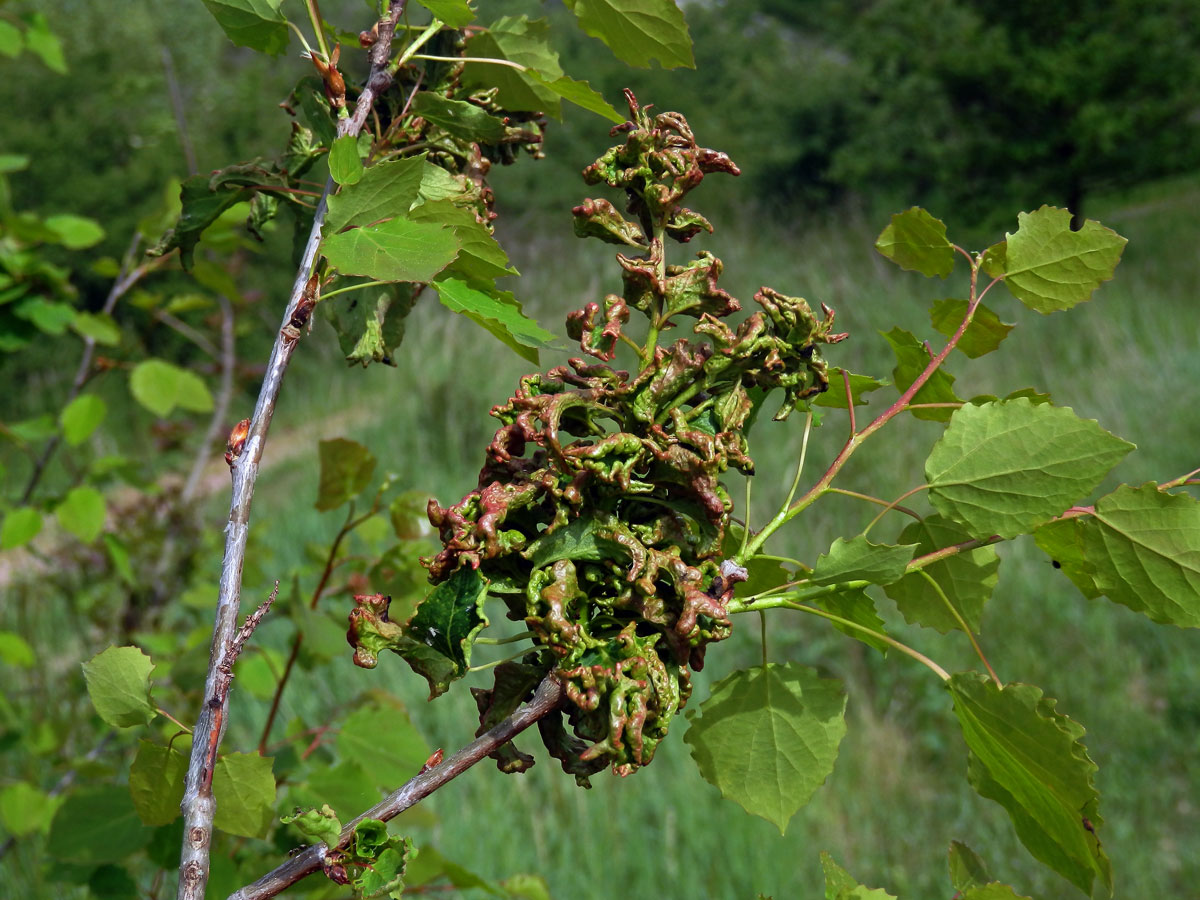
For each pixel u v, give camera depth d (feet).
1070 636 7.30
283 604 3.20
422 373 12.09
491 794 5.88
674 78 22.47
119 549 4.31
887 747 6.47
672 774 6.09
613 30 1.70
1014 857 5.76
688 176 1.51
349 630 1.42
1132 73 15.11
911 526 1.77
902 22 17.10
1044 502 1.57
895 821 5.92
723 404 1.49
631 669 1.39
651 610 1.41
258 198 1.87
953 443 1.61
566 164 19.49
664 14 1.66
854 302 13.20
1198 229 17.29
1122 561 1.61
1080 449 1.56
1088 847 1.54
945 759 6.54
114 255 16.88
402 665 6.81
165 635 4.11
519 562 1.45
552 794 5.83
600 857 5.45
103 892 2.53
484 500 1.41
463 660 1.43
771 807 1.66
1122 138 15.43
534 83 1.83
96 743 5.22
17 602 6.79
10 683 6.11
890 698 6.97
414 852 1.39
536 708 1.41
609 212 1.55
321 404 13.60
